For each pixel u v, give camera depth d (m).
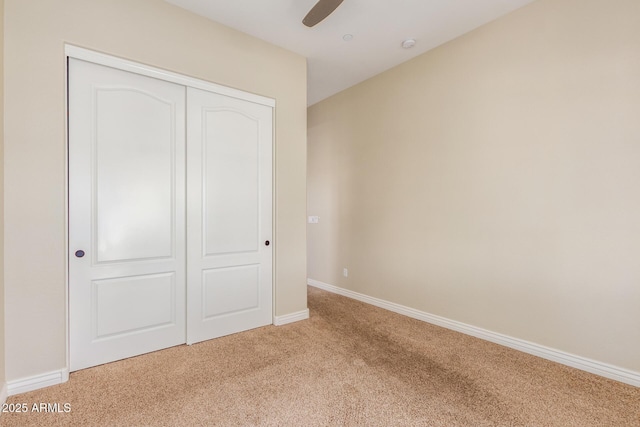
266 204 2.96
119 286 2.22
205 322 2.61
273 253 3.00
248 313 2.87
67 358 2.00
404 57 3.26
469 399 1.81
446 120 2.96
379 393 1.86
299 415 1.66
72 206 2.03
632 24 1.94
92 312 2.12
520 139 2.44
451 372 2.12
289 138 3.09
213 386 1.93
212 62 2.58
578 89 2.15
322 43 2.96
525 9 2.41
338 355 2.37
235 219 2.76
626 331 1.98
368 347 2.52
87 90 2.08
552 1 2.27
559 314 2.26
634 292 1.95
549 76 2.29
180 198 2.48
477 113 2.72
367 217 3.82
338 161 4.25
